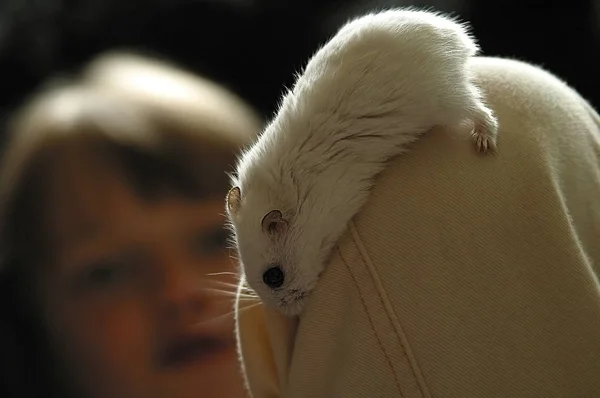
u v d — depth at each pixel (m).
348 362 0.42
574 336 0.41
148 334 0.60
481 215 0.41
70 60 0.85
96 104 0.65
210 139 0.65
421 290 0.41
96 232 0.60
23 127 0.67
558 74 0.75
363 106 0.42
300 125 0.43
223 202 0.64
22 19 0.86
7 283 0.63
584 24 0.76
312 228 0.42
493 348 0.41
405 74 0.42
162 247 0.60
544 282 0.41
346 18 0.84
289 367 0.44
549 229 0.41
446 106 0.42
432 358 0.41
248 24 0.87
